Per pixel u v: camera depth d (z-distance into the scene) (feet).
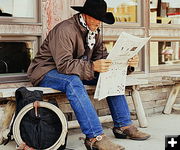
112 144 10.20
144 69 16.14
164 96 16.63
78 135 12.69
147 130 13.08
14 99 11.26
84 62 10.87
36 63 11.73
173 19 17.17
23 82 12.87
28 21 13.00
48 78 11.27
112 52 10.80
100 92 10.96
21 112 10.23
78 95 10.37
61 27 11.19
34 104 10.25
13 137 10.98
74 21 11.41
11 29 12.50
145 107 15.89
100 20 11.09
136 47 11.25
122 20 15.55
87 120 10.25
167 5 16.96
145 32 16.12
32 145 10.11
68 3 13.76
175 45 17.24
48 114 10.32
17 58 12.93
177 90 15.96
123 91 11.83
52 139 10.23
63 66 10.80
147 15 16.19
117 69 11.44
